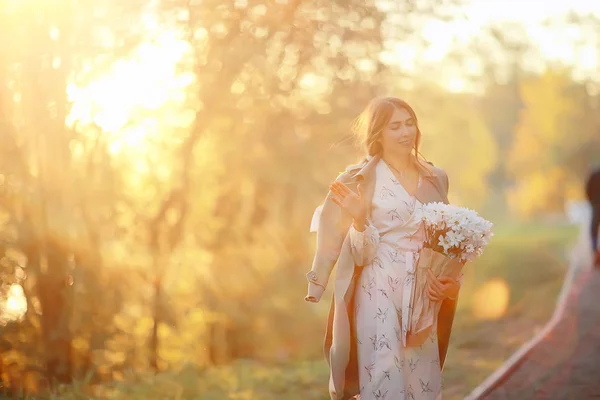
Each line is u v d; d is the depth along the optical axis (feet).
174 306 31.91
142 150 29.30
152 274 30.09
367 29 29.99
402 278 15.25
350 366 15.87
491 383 25.18
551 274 64.85
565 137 182.80
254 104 30.40
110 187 27.25
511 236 132.87
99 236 27.22
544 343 33.40
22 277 25.71
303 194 36.91
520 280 62.44
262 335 37.19
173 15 26.76
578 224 178.29
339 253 15.81
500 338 36.86
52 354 25.86
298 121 33.04
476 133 148.97
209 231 34.42
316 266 15.70
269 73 29.63
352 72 31.37
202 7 26.86
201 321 34.24
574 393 24.80
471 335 37.81
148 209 30.04
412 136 15.49
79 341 27.09
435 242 15.08
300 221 39.17
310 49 29.58
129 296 29.40
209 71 27.96
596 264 62.75
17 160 25.07
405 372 15.16
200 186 33.53
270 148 33.53
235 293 35.91
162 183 30.37
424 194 15.65
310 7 28.86
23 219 25.41
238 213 35.50
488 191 239.91
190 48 27.73
